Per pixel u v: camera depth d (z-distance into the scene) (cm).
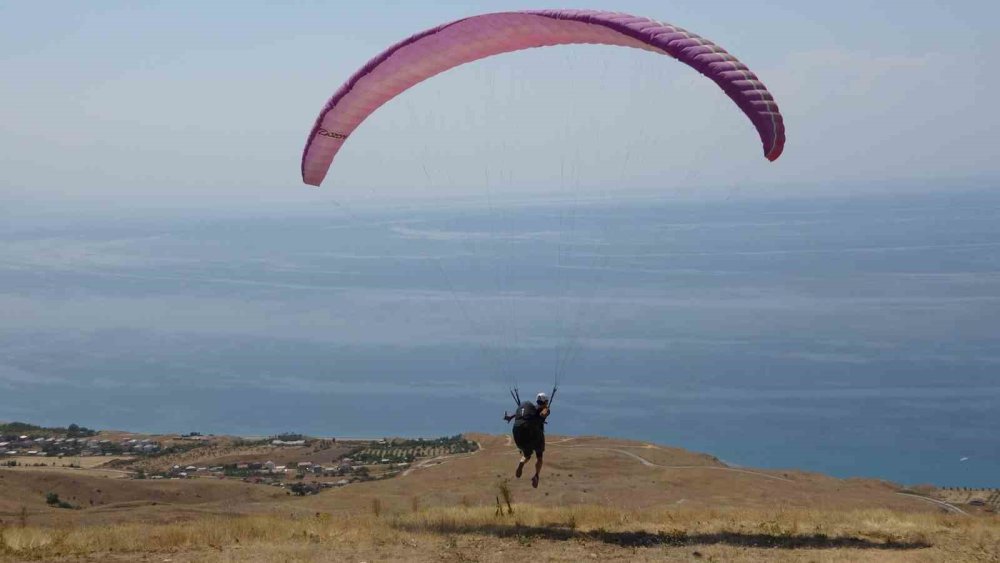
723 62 2011
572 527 2147
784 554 1825
